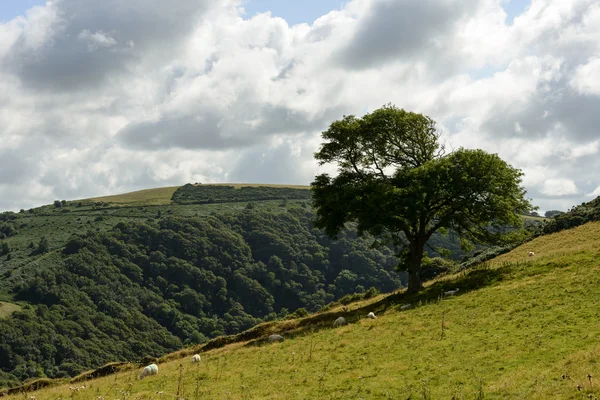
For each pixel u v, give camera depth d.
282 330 43.75
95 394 26.91
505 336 25.77
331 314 45.78
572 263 38.56
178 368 32.44
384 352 27.41
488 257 65.25
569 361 19.62
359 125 49.41
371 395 20.78
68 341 126.56
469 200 45.84
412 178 46.19
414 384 21.19
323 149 51.28
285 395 22.41
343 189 48.41
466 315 31.97
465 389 19.47
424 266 71.81
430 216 49.31
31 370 111.56
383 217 44.69
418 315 35.09
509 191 46.16
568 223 62.81
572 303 28.97
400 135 50.47
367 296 61.25
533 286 35.00
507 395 17.91
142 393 25.53
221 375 28.06
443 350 25.56
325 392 22.12
